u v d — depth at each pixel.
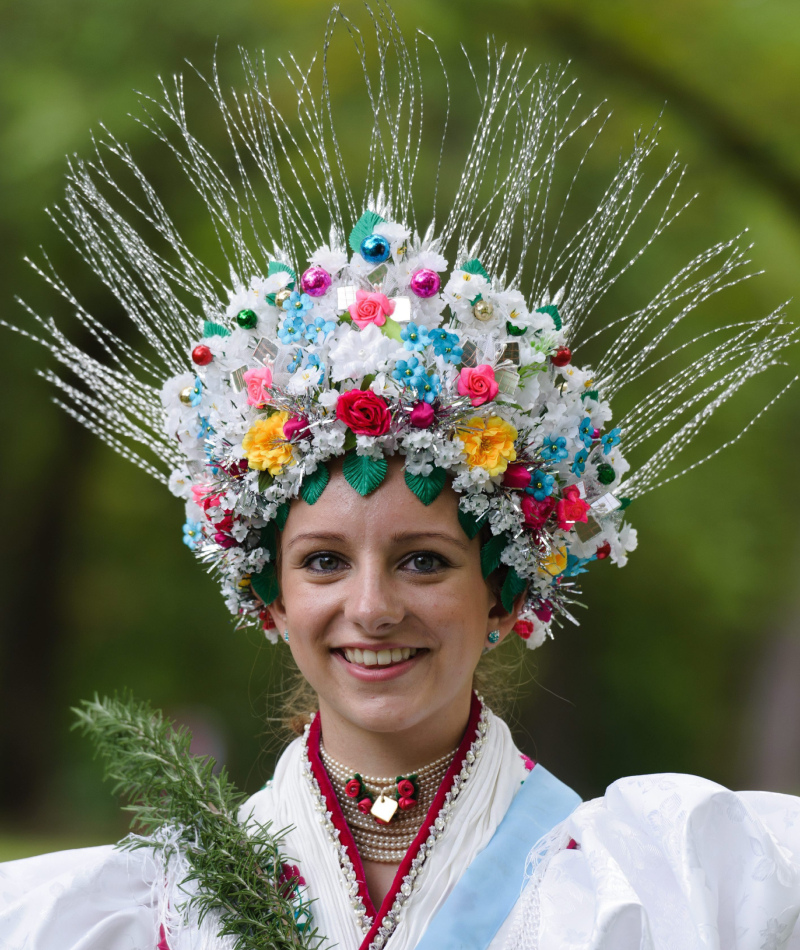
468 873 5.84
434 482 5.81
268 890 5.84
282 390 6.02
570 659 31.56
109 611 33.12
